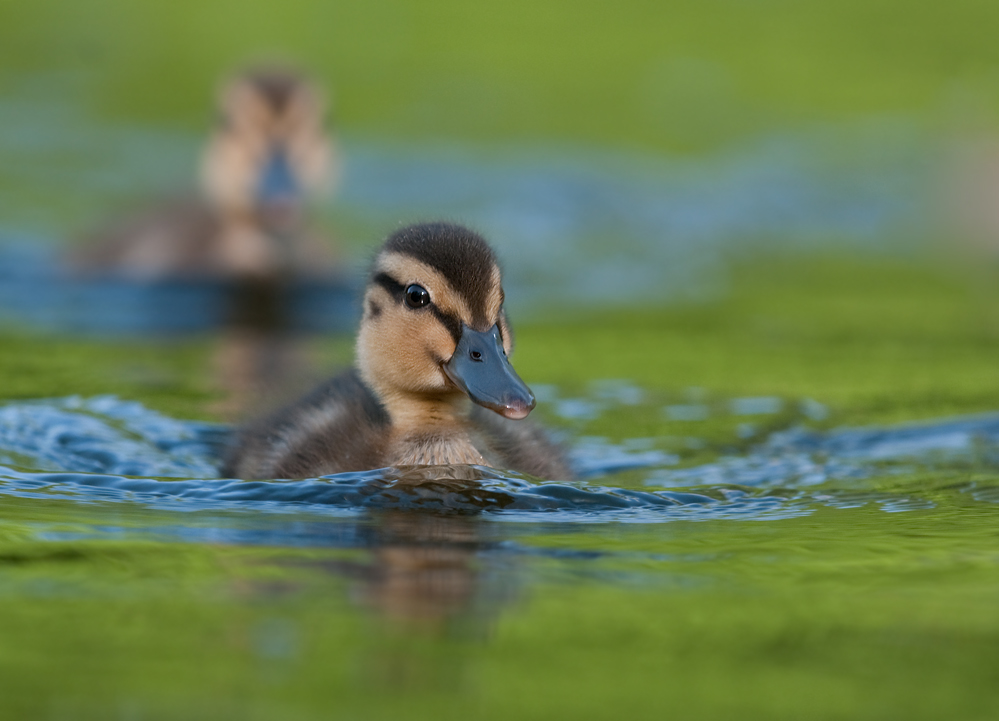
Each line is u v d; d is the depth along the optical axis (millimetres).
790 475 10906
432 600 7000
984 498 9961
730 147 30203
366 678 5918
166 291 19594
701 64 34406
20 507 8992
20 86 31781
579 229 24672
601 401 13648
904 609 6922
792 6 37719
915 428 12422
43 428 11688
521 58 34250
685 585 7336
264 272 20078
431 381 10789
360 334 11500
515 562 7797
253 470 11039
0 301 18438
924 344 16344
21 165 27156
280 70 24000
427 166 28266
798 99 32438
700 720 5539
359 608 6836
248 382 14203
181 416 12648
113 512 8961
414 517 9039
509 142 29734
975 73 33688
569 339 16688
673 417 13047
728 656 6230
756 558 7980
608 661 6152
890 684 5918
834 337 16797
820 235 24734
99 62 33312
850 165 28719
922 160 29047
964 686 5918
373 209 25266
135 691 5738
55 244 21500
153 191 24312
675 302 19297
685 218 25609
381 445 10805
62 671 5941
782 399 13578
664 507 9609
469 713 5586
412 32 35500
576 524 8938
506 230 24250
